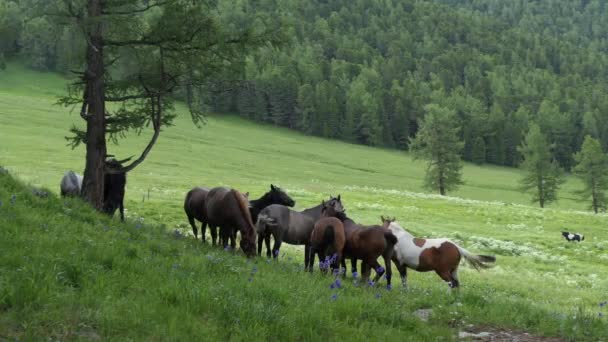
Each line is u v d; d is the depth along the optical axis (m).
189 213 20.41
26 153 71.56
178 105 172.38
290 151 138.38
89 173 18.53
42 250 9.08
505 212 63.16
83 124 115.88
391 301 11.58
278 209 18.36
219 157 106.44
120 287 8.32
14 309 6.84
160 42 18.22
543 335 10.35
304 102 184.38
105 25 17.98
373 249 15.50
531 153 111.31
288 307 8.84
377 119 185.50
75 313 7.09
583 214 68.75
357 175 117.62
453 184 106.56
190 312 7.86
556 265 34.97
